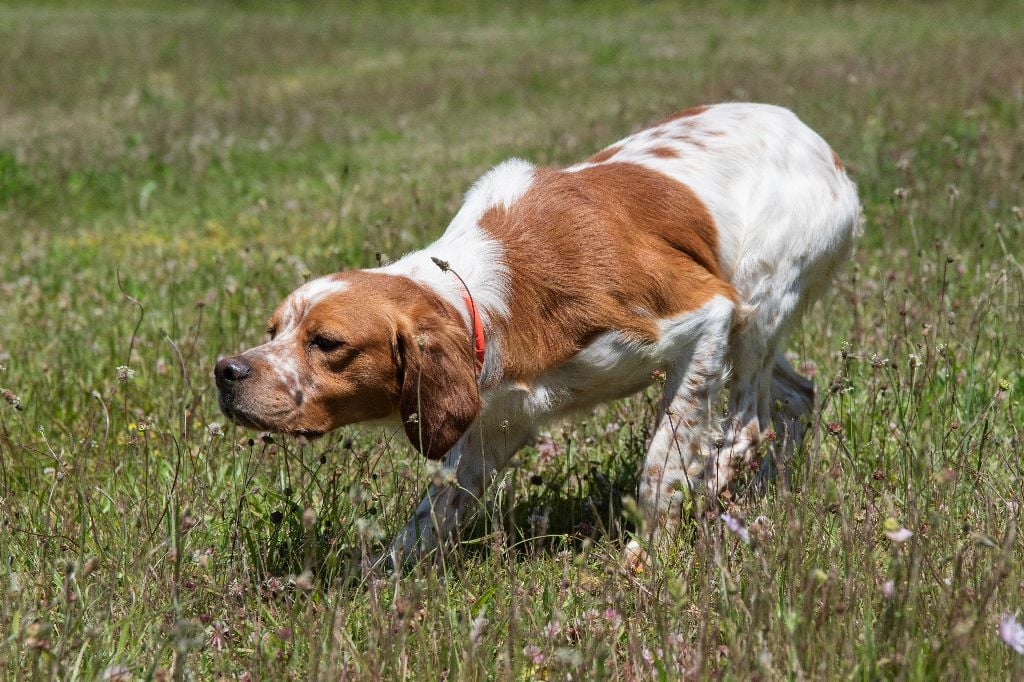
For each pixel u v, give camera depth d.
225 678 4.42
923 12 35.03
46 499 5.99
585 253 5.57
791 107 16.05
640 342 5.64
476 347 5.36
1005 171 11.30
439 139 17.28
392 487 5.96
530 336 5.51
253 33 33.94
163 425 7.09
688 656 4.34
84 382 7.77
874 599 4.47
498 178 5.93
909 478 5.59
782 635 4.15
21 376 7.83
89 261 11.40
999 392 5.85
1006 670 4.06
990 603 4.28
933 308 7.68
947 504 5.21
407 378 5.10
